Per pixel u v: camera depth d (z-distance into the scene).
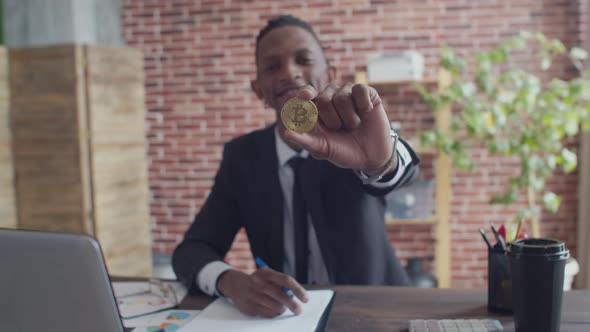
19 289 0.65
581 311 1.01
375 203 1.47
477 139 3.57
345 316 1.01
